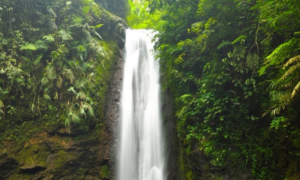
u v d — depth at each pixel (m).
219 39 6.28
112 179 6.84
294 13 3.80
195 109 6.38
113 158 7.09
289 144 4.38
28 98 6.20
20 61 6.24
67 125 6.44
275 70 4.91
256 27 5.47
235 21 5.93
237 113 5.62
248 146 5.21
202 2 6.49
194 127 6.15
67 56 7.16
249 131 5.33
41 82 6.39
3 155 5.44
